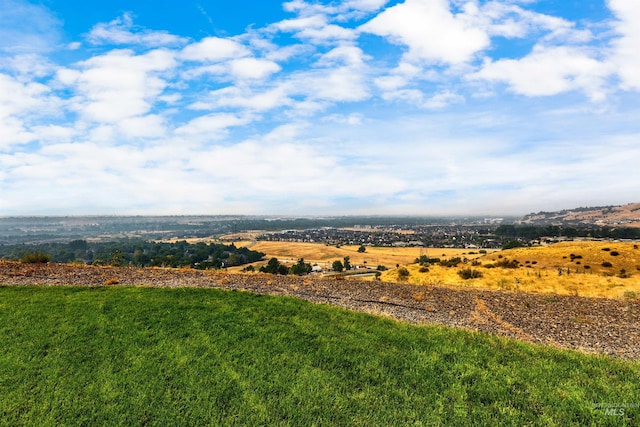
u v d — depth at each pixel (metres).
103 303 12.73
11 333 9.77
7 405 6.68
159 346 9.27
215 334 10.20
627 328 11.59
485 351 9.37
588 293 21.72
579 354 9.29
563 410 6.78
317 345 9.68
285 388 7.49
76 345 9.21
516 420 6.48
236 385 7.54
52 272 18.95
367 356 9.07
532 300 15.22
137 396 7.06
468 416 6.62
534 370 8.28
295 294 15.90
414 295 16.03
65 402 6.82
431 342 10.00
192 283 17.62
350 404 7.00
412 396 7.30
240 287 17.08
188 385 7.50
